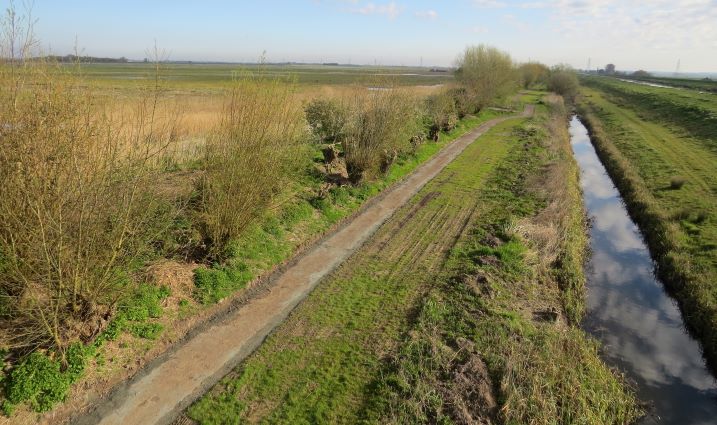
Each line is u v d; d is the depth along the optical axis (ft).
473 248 37.76
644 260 43.32
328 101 62.95
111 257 23.17
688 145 82.23
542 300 31.96
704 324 31.14
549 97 181.78
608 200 60.75
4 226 19.94
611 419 23.15
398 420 19.95
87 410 20.38
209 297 28.63
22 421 19.08
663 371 28.02
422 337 25.68
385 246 38.34
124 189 24.16
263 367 23.45
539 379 22.75
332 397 21.53
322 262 35.22
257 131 30.94
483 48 139.03
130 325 24.67
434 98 97.09
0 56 20.10
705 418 24.32
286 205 41.09
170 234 30.58
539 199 50.16
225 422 20.01
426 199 50.21
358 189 49.34
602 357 28.91
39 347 21.31
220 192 30.48
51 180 20.25
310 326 27.04
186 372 23.02
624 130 101.40
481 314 28.19
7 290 21.89
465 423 20.01
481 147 78.48
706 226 44.96
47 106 20.13
